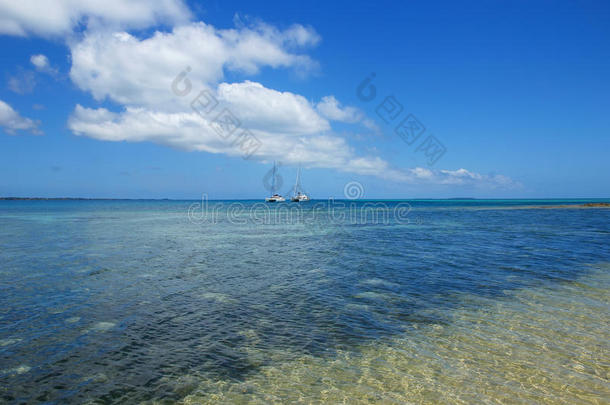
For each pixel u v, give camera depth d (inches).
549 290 514.3
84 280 575.8
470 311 425.7
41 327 371.9
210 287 535.8
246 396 252.4
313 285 548.7
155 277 599.2
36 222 1891.0
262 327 376.2
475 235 1201.4
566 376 276.1
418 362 300.7
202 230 1453.0
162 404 242.7
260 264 714.8
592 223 1662.2
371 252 860.6
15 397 248.2
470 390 258.4
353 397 250.4
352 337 351.9
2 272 632.4
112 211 3521.2
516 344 333.7
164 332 361.1
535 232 1279.5
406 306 445.7
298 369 289.7
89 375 277.7
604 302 456.8
